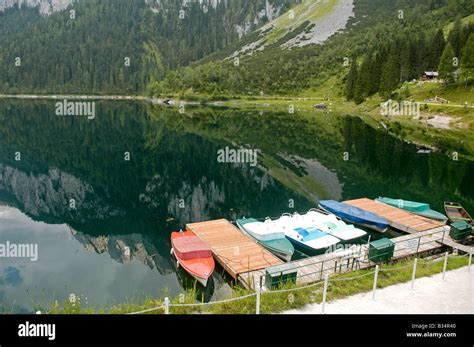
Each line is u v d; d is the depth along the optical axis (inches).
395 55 4987.7
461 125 3240.7
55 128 3767.2
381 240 874.8
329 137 3078.2
